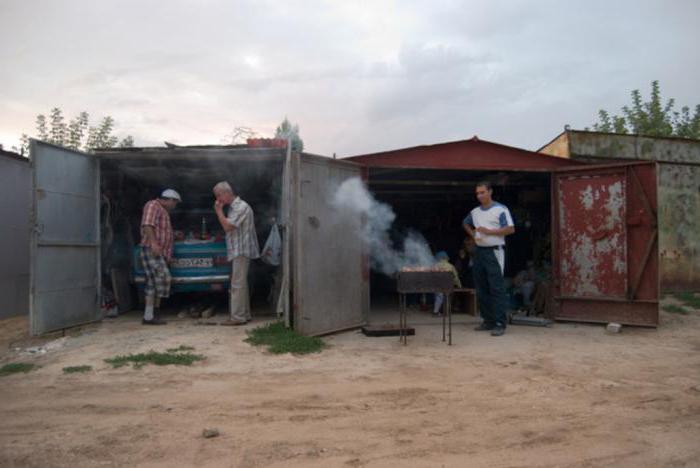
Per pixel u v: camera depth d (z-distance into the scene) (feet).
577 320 27.12
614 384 16.24
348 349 21.02
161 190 32.32
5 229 29.09
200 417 13.19
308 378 16.75
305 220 22.62
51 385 15.83
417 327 26.12
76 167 24.21
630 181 25.86
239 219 24.39
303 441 11.73
